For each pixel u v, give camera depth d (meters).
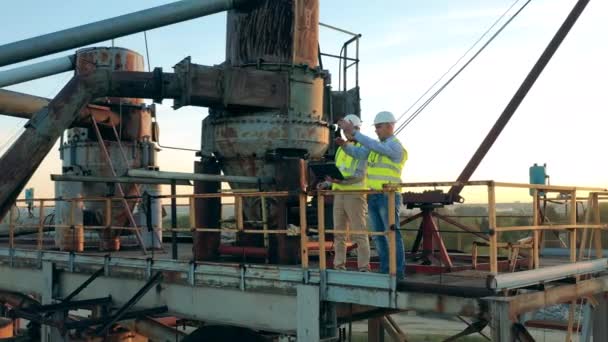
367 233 7.06
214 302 8.89
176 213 9.82
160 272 9.70
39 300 14.59
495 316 6.00
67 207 14.77
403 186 6.83
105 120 14.54
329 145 12.30
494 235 6.23
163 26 11.02
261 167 11.29
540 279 7.15
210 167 11.50
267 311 8.18
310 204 10.80
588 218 9.17
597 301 9.55
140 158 16.20
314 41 11.79
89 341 11.98
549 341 26.61
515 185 6.75
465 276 7.71
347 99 12.93
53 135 10.76
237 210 8.58
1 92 15.17
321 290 7.46
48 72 15.32
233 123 11.27
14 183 10.72
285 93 11.18
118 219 15.15
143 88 10.70
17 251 13.07
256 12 11.52
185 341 9.90
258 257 10.41
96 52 15.82
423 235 9.42
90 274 11.19
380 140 7.41
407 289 6.72
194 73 10.46
